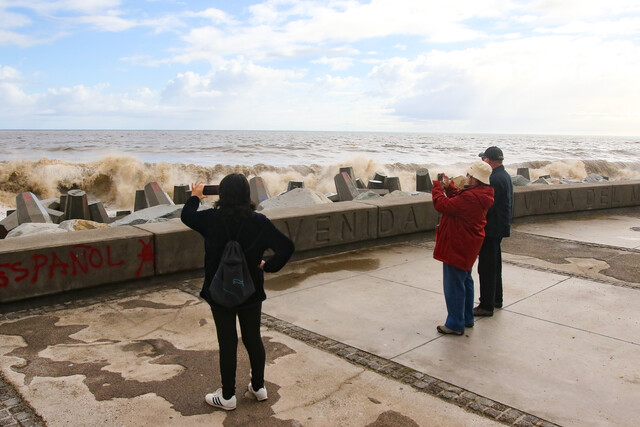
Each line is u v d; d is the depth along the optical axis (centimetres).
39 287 499
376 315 498
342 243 758
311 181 2830
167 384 351
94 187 2550
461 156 5428
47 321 465
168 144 6831
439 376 370
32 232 781
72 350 405
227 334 309
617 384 360
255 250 297
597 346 428
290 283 603
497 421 310
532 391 349
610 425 307
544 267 689
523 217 1052
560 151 6731
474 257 436
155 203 1295
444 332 451
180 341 427
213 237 298
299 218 698
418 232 866
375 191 1473
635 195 1282
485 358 402
